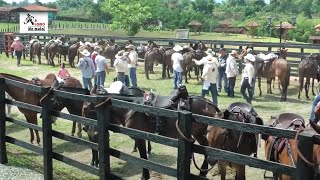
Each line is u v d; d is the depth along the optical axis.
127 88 9.47
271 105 15.67
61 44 27.77
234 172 8.45
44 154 6.98
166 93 17.94
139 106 5.46
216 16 83.31
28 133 11.69
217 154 4.66
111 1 44.81
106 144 5.95
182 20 67.12
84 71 15.73
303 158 3.80
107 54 25.95
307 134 3.87
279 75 16.42
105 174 5.99
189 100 8.29
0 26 63.66
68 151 10.08
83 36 31.70
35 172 7.58
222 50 18.20
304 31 53.47
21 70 25.86
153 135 5.30
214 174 8.35
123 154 5.76
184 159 4.89
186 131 4.87
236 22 74.06
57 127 12.46
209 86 14.22
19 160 8.45
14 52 29.22
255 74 17.11
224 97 17.02
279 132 4.11
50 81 11.38
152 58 21.61
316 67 16.83
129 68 18.17
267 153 6.55
